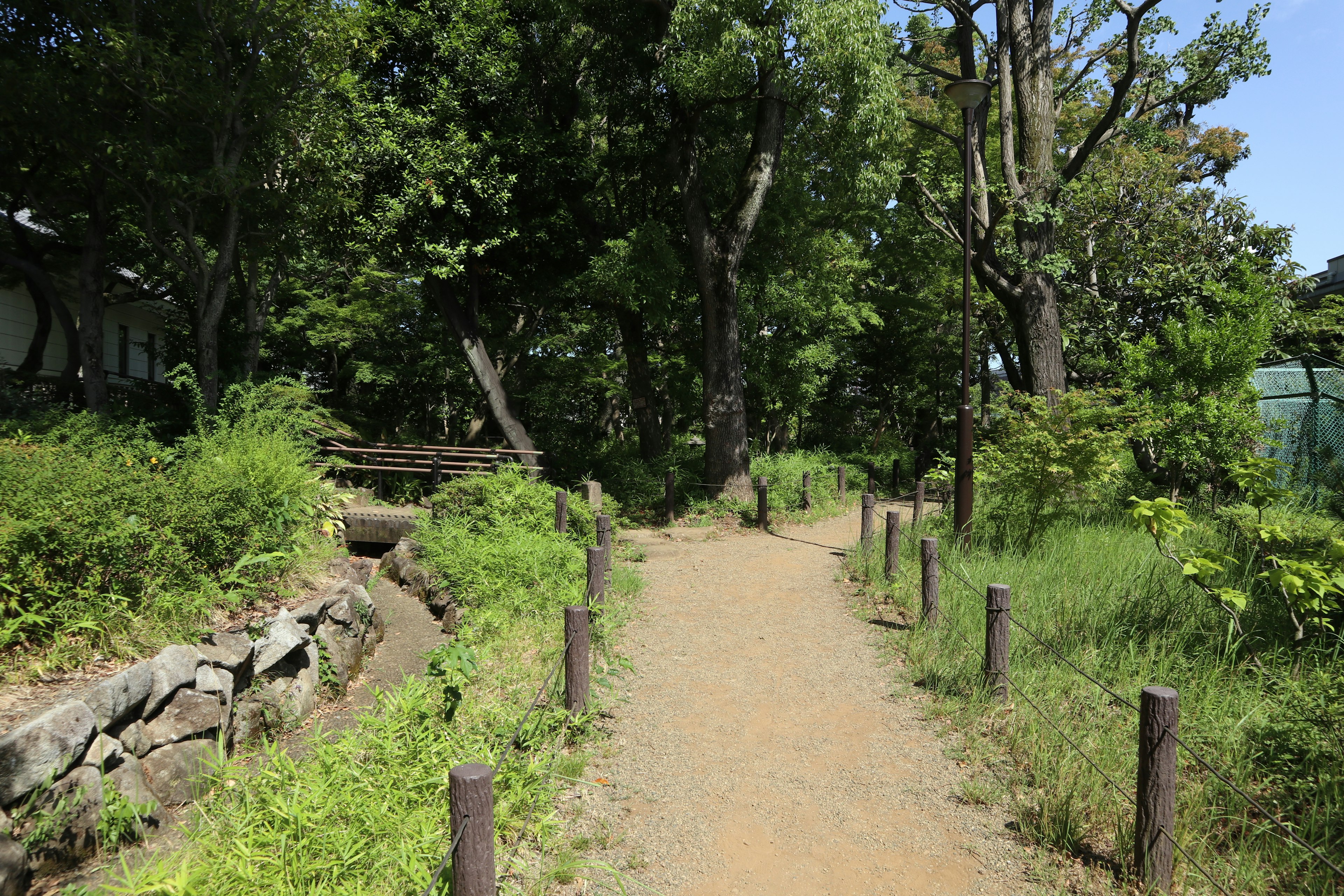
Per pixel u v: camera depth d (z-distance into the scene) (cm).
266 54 1140
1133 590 617
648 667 629
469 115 1441
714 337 1494
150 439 840
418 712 444
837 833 388
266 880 301
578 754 463
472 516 1010
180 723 447
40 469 504
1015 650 560
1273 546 620
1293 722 392
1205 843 337
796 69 1240
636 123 1664
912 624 702
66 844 350
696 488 1577
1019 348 1549
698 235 1445
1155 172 1725
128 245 1582
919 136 2170
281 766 381
